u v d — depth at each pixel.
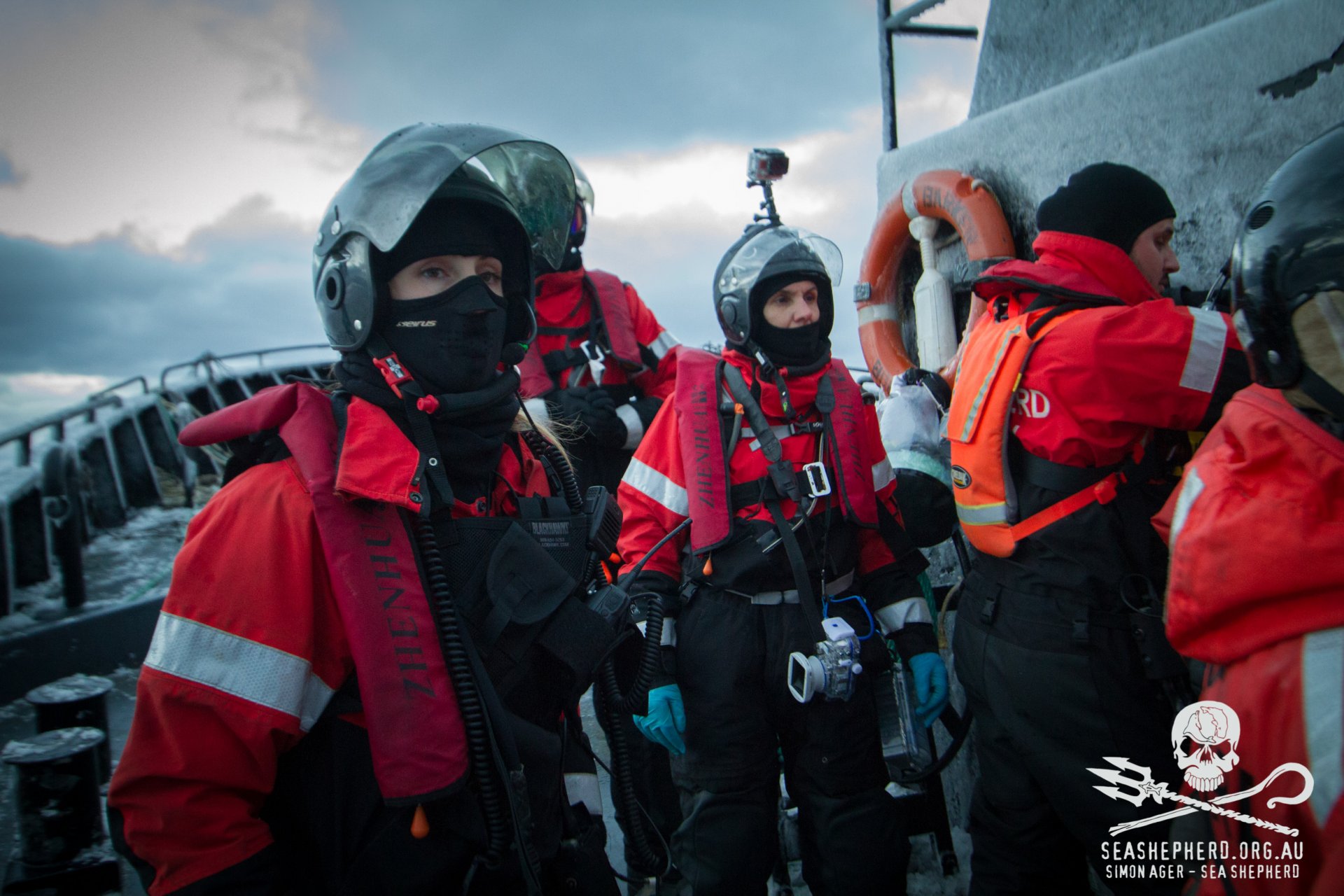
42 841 2.18
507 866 1.15
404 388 1.17
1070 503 1.68
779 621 1.99
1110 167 1.75
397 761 1.00
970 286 2.70
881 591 2.16
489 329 1.21
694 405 2.07
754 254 2.08
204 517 1.07
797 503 2.01
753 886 1.91
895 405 2.27
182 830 0.97
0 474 4.56
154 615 4.38
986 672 1.79
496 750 1.08
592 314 3.31
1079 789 1.64
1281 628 0.83
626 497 2.17
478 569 1.18
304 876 1.08
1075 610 1.66
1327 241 0.80
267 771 1.02
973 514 1.80
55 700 2.47
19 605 4.33
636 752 2.57
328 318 1.20
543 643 1.21
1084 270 1.73
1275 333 0.85
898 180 3.13
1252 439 0.90
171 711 0.98
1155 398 1.58
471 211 1.23
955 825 2.72
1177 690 1.61
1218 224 1.99
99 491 6.04
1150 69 2.14
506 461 1.36
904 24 3.20
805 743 1.97
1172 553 0.98
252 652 1.00
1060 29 2.62
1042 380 1.66
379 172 1.15
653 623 1.50
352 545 1.05
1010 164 2.59
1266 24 1.85
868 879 1.91
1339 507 0.82
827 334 2.18
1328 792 0.77
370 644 1.02
